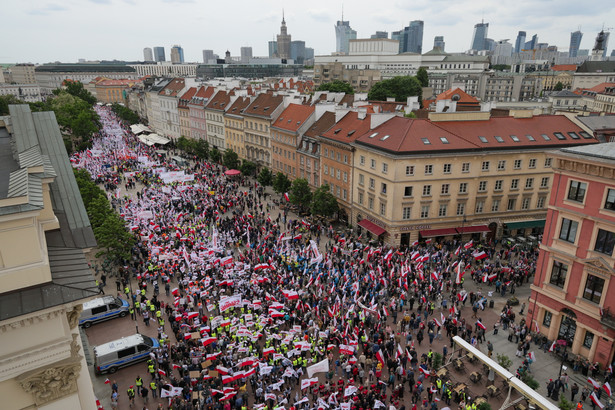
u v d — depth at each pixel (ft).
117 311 145.79
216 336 129.80
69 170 69.56
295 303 143.74
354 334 121.08
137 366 123.34
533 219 221.46
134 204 248.73
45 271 47.14
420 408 106.42
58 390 50.14
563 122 228.63
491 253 197.36
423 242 209.97
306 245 203.62
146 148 445.78
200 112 451.94
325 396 102.63
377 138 213.87
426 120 213.87
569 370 121.90
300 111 311.47
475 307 148.36
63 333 48.29
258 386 108.27
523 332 135.44
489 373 111.24
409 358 116.98
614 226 112.88
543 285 135.03
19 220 44.29
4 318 43.14
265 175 298.35
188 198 261.24
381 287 157.28
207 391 106.52
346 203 243.40
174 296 148.77
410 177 197.36
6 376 45.93
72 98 552.82
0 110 399.03
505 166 210.18
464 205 210.18
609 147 117.70
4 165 61.11
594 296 120.47
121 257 173.88
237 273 160.04
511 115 233.55
